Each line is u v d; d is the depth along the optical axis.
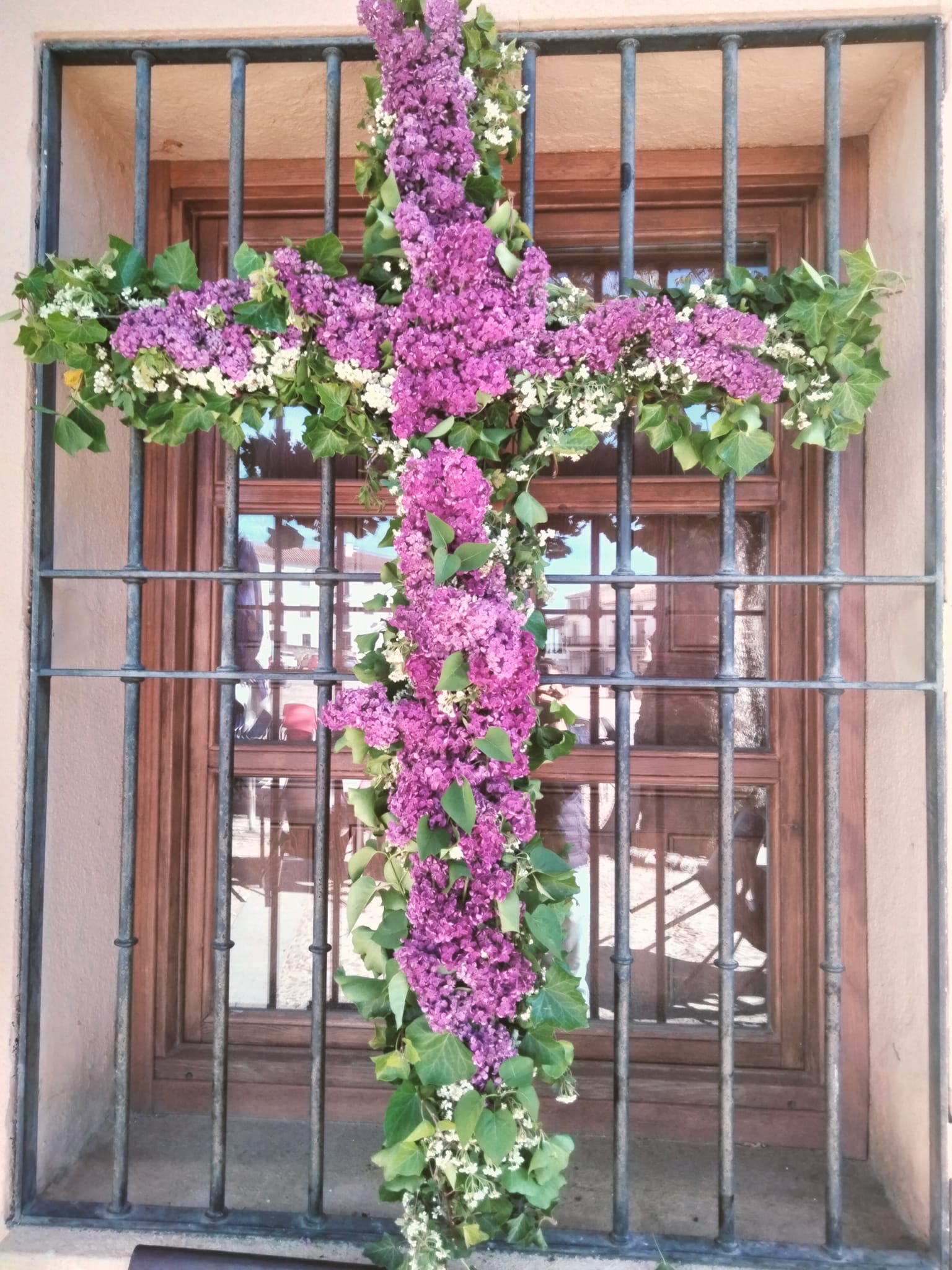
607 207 1.83
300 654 1.89
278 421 1.92
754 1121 1.71
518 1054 1.22
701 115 1.66
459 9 1.24
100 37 1.45
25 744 1.44
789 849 1.76
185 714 1.86
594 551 1.86
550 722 1.84
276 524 1.91
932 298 1.39
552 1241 1.35
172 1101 1.79
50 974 1.52
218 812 1.44
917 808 1.47
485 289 1.16
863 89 1.57
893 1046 1.55
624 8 1.39
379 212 1.24
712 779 1.78
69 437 1.38
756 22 1.38
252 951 1.86
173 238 1.87
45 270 1.36
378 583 1.80
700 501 1.81
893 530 1.56
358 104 1.65
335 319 1.22
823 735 1.67
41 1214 1.40
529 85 1.40
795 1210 1.51
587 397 1.25
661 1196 1.54
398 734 1.17
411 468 1.16
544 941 1.19
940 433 1.37
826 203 1.37
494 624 1.08
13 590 1.44
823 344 1.28
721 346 1.24
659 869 1.82
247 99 1.63
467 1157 1.17
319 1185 1.38
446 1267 1.22
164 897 1.80
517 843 1.18
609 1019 1.80
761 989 1.80
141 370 1.29
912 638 1.48
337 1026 1.80
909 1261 1.32
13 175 1.45
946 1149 1.32
